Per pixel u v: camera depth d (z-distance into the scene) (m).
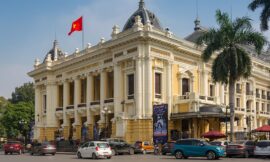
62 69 74.44
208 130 60.22
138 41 55.31
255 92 80.94
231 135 44.44
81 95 70.75
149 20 59.66
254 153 38.03
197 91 64.12
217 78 45.25
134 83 56.19
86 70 68.00
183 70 61.53
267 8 44.25
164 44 57.47
